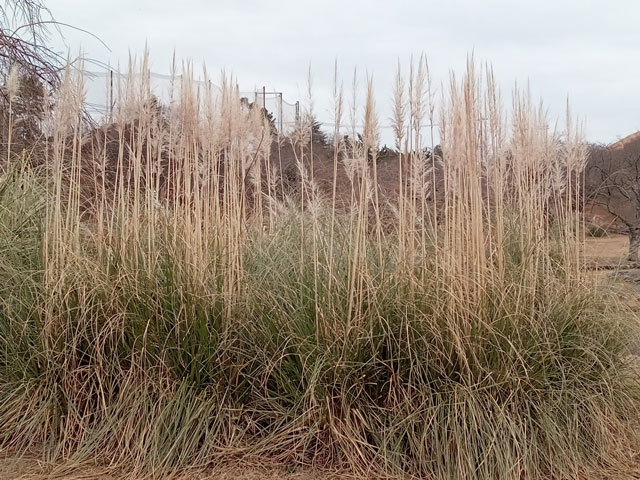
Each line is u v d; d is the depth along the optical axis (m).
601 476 3.21
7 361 3.65
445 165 3.75
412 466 3.18
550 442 3.18
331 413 3.29
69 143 5.02
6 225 4.14
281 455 3.31
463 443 3.07
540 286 3.90
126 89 3.96
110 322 3.49
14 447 3.42
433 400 3.27
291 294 3.68
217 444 3.36
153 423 3.31
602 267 4.67
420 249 3.98
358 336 3.36
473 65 3.57
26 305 3.64
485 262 3.55
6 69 6.48
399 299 3.47
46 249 3.65
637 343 3.93
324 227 4.66
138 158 3.93
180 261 3.63
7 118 6.29
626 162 14.02
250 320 3.63
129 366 3.58
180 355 3.49
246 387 3.56
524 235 4.34
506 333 3.44
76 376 3.52
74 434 3.46
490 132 4.10
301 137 4.25
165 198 4.62
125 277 3.64
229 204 3.94
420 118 3.65
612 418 3.48
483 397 3.23
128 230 3.83
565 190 4.52
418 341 3.40
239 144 4.16
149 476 3.13
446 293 3.44
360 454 3.19
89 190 5.16
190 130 3.96
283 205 5.77
